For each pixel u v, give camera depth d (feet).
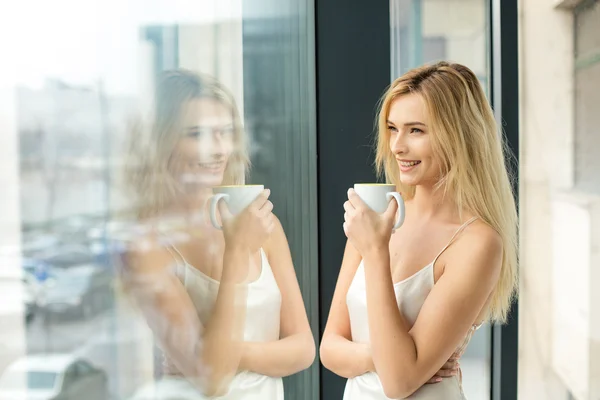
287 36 4.45
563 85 6.34
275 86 4.15
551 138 6.44
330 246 5.49
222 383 2.58
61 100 1.27
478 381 6.23
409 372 4.02
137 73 1.65
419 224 4.59
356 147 5.47
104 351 1.43
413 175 4.55
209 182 2.51
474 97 4.52
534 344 6.70
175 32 2.01
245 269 2.91
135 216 1.61
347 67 5.45
